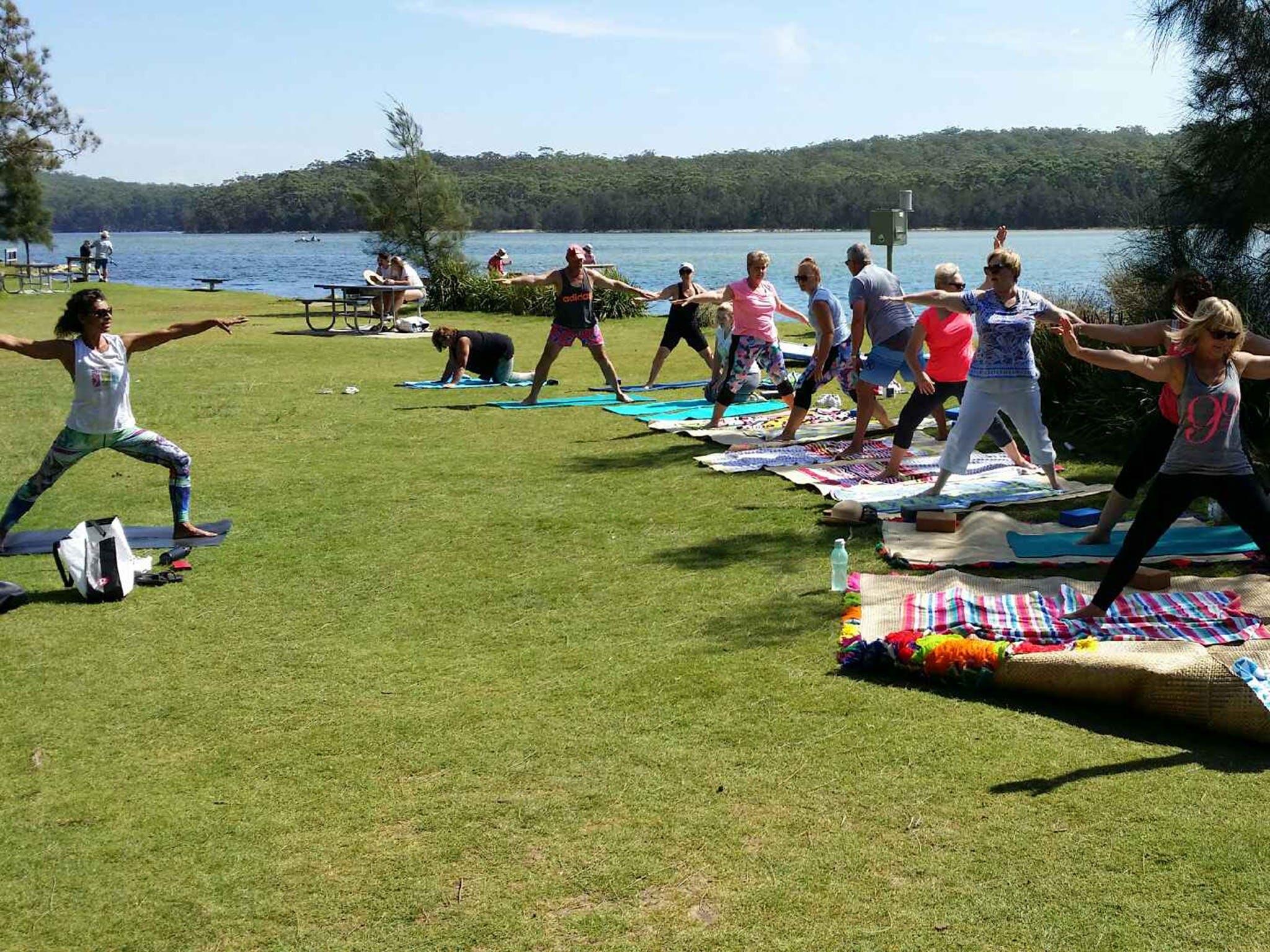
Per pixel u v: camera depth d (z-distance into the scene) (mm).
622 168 192375
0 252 94875
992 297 8703
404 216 34281
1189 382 5723
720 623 6598
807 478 9992
